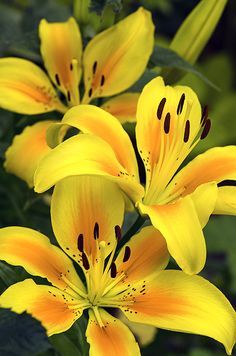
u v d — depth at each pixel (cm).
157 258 84
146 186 86
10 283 82
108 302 84
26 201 95
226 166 85
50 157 77
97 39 96
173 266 92
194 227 78
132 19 95
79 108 82
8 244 82
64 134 92
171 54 96
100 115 83
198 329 80
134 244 85
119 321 83
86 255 84
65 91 98
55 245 89
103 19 97
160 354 124
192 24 99
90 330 82
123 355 80
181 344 138
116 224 84
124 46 95
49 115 99
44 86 97
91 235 84
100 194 84
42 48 98
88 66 96
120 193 84
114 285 84
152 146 85
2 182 99
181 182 86
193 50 100
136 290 84
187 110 85
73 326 82
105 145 80
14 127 98
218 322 81
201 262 77
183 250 77
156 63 96
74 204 84
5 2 141
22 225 100
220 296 82
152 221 78
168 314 82
